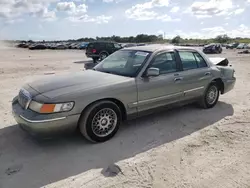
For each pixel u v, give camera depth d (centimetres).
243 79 945
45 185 262
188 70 475
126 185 263
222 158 322
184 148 350
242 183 269
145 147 352
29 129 321
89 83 360
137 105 395
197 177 279
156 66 423
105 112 360
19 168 293
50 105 311
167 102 443
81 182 269
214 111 521
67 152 335
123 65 438
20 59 1981
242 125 440
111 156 325
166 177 279
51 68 1302
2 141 364
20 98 362
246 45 5134
